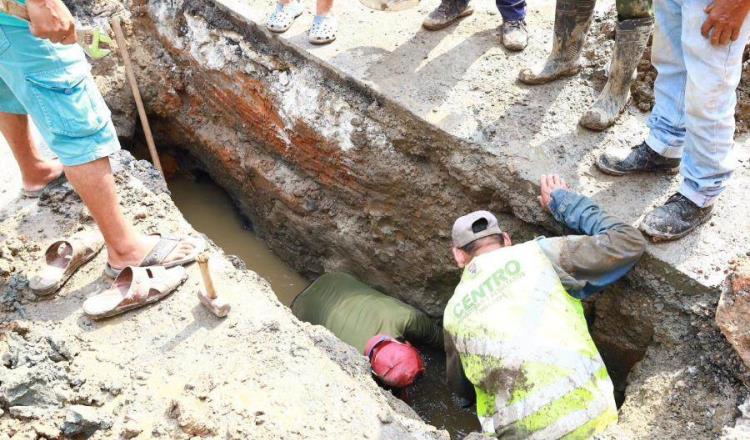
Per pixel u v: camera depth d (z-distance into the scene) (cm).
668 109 311
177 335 307
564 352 268
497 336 273
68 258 329
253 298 327
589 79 383
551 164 342
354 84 393
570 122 362
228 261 348
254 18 434
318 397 283
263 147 458
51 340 295
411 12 442
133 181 381
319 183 435
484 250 304
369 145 390
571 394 263
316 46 414
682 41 264
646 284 306
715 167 285
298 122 415
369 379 306
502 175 346
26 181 367
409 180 386
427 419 388
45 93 274
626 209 320
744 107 349
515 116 365
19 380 274
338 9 448
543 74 378
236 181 488
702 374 284
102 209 304
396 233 413
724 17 244
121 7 488
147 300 316
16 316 317
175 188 525
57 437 269
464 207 374
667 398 283
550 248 295
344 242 436
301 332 314
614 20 388
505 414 270
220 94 460
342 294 409
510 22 404
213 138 482
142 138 511
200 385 285
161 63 484
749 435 251
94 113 287
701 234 305
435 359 414
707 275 290
